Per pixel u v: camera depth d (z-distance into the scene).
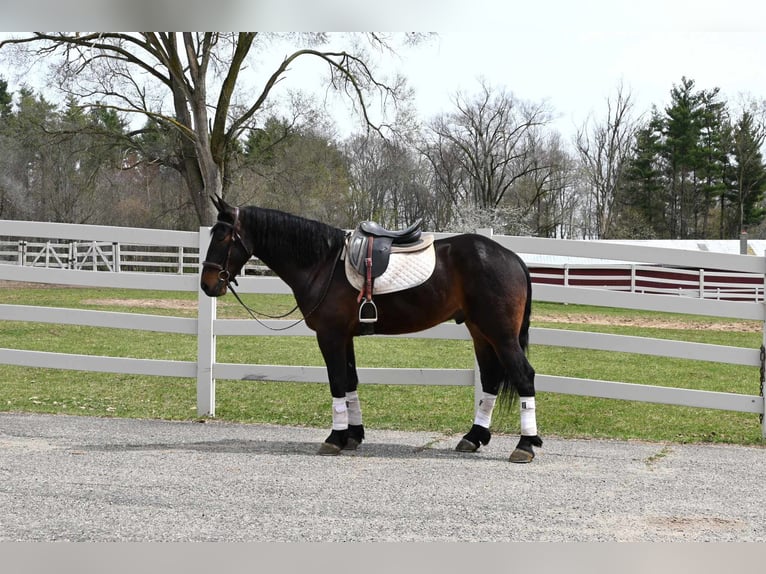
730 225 62.53
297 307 6.27
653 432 7.54
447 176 55.50
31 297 22.27
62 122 30.11
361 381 7.54
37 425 7.14
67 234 7.83
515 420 7.78
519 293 6.01
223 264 6.16
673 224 62.75
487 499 4.89
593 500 4.92
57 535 4.16
